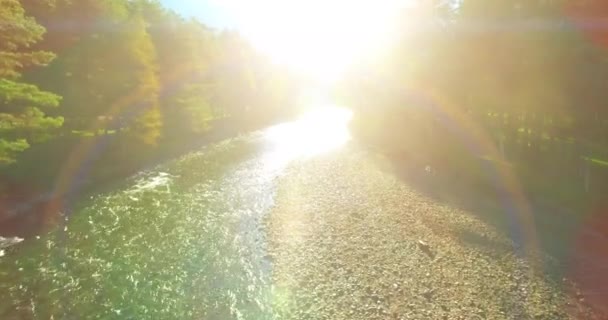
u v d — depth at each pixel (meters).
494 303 13.41
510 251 17.67
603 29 22.14
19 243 18.08
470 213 22.95
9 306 13.09
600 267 16.05
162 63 45.53
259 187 29.28
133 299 13.72
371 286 14.53
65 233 19.38
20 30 16.08
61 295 13.84
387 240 18.95
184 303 13.54
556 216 21.91
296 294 14.09
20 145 17.11
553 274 15.49
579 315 12.80
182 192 27.36
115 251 17.45
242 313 12.96
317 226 21.00
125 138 36.03
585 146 25.06
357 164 37.97
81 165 30.45
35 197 23.62
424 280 14.98
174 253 17.47
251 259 17.02
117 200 24.88
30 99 16.66
